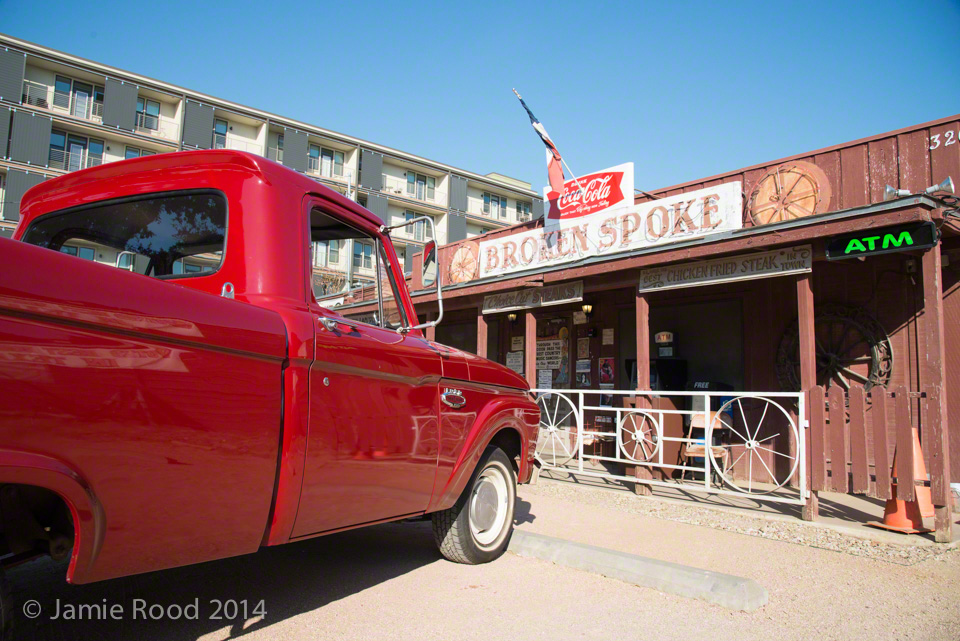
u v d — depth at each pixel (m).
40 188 3.53
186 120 35.66
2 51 29.94
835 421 5.84
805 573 4.39
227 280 2.97
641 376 7.48
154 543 2.23
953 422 6.79
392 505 3.53
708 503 6.81
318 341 2.89
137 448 2.12
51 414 1.88
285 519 2.76
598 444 10.41
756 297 8.58
